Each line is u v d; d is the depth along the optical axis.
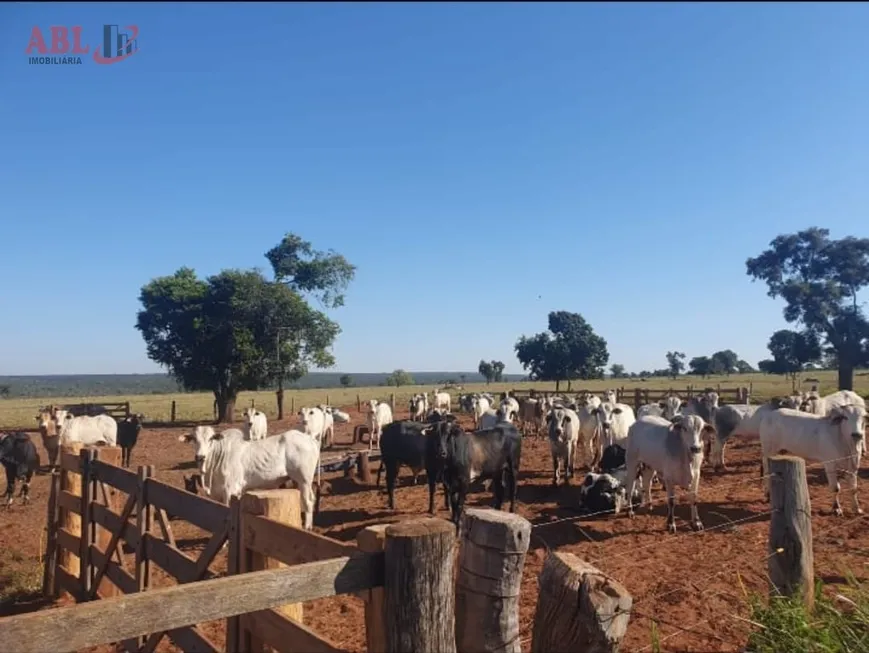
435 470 11.53
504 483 12.59
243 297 35.78
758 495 12.37
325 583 2.97
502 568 3.31
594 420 16.73
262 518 4.05
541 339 78.12
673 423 10.04
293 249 40.53
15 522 12.33
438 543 3.03
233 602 2.75
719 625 6.04
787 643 4.93
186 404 63.34
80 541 7.48
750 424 15.28
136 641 5.69
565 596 3.21
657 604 6.67
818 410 17.80
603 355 77.75
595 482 11.51
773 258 61.72
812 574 5.48
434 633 3.00
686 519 10.78
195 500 5.01
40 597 8.11
